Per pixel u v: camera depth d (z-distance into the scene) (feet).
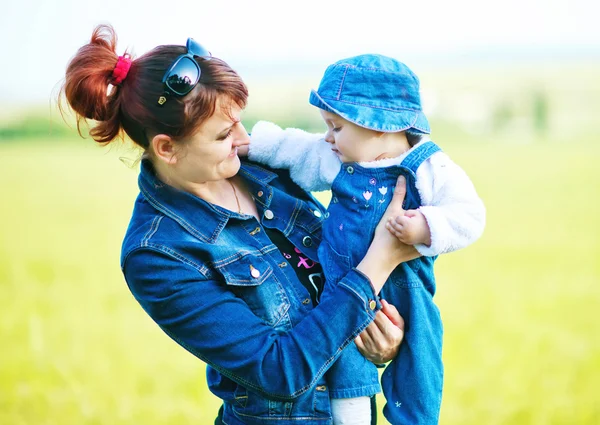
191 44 6.46
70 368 18.66
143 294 6.39
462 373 18.20
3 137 96.73
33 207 49.70
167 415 15.69
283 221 7.32
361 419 6.88
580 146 84.43
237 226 6.92
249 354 6.14
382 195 6.93
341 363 6.83
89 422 15.39
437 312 7.27
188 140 6.33
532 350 19.80
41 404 16.39
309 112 87.92
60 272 30.91
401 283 7.04
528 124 105.91
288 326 6.62
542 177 59.93
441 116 106.52
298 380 6.15
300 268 7.11
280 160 7.66
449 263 31.65
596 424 15.15
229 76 6.36
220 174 6.64
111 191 56.49
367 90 6.89
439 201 6.72
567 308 24.23
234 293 6.55
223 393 6.77
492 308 24.26
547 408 15.85
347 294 6.29
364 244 6.91
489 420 15.33
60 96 6.57
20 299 26.43
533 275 29.07
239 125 6.82
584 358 19.22
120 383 17.61
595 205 46.52
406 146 7.14
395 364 7.09
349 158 7.14
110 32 6.53
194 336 6.27
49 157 81.20
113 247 36.45
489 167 66.59
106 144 6.70
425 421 6.95
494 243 35.78
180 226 6.62
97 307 25.26
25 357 19.67
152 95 6.23
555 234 37.76
